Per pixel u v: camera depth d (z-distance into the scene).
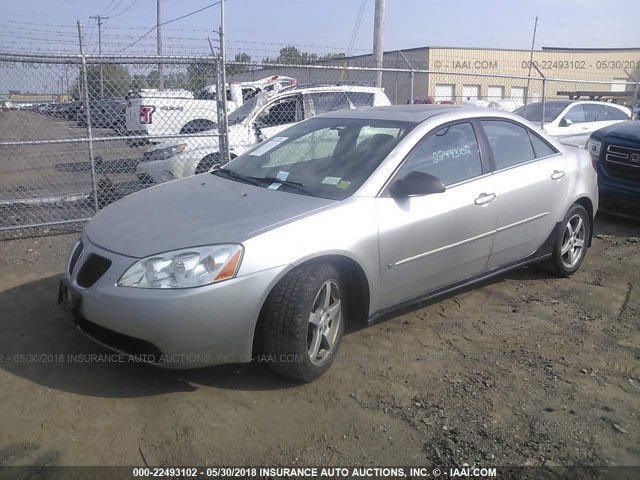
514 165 4.69
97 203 7.27
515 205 4.57
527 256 4.93
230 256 3.15
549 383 3.59
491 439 3.04
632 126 7.59
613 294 5.04
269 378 3.57
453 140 4.32
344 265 3.62
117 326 3.13
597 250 6.39
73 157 9.91
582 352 4.00
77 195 7.85
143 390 3.40
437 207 3.99
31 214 7.29
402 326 4.36
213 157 8.31
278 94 9.04
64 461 2.80
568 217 5.21
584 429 3.13
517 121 4.89
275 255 3.24
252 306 3.18
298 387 3.48
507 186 4.51
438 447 2.97
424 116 4.34
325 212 3.51
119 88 7.86
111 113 8.30
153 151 8.30
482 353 3.96
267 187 4.00
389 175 3.85
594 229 7.32
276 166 4.34
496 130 4.68
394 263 3.79
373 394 3.43
